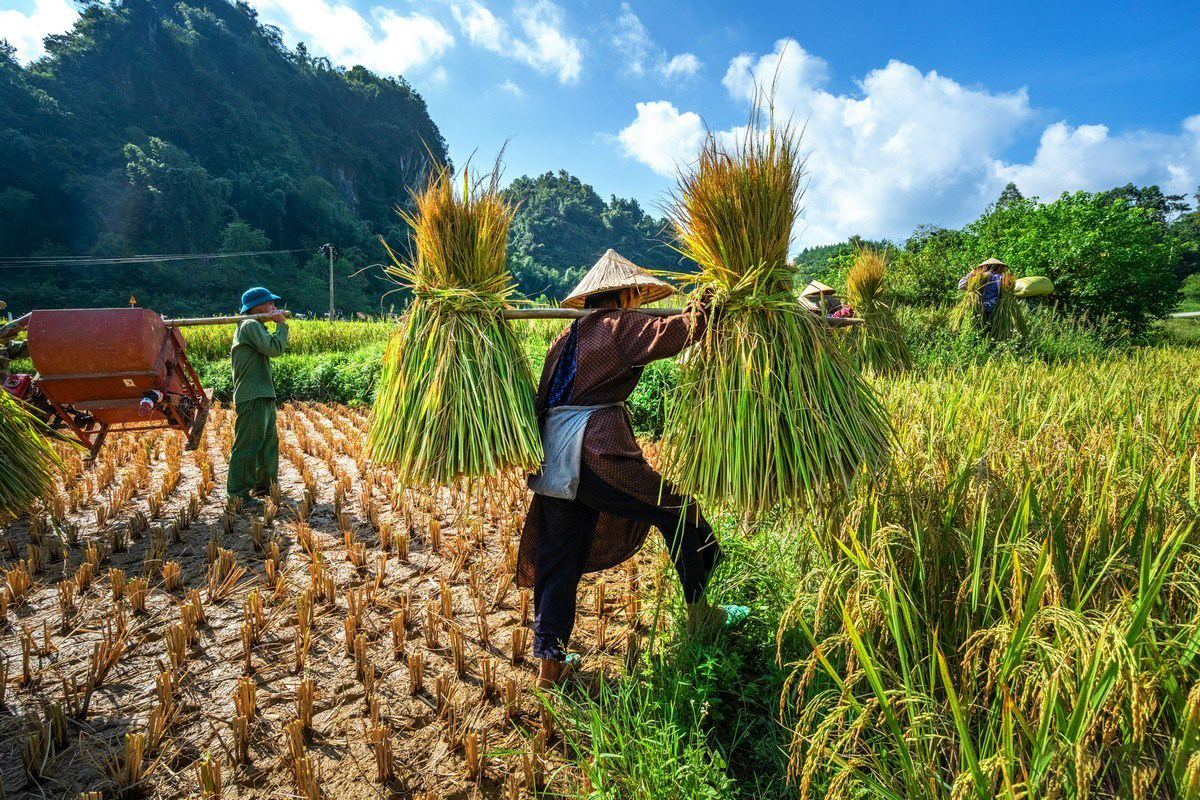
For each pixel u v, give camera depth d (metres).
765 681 2.37
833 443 2.17
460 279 2.58
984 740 1.77
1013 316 8.92
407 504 4.66
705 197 2.33
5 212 79.62
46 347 3.71
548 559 2.54
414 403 2.52
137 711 2.52
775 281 2.29
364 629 3.12
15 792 2.10
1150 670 1.60
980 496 2.08
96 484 5.61
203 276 84.50
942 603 2.18
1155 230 13.45
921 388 4.51
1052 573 1.62
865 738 1.96
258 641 3.01
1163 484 2.18
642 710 2.09
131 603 3.29
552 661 2.46
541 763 2.15
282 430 8.42
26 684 2.67
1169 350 8.77
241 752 2.24
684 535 2.53
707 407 2.27
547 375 2.56
